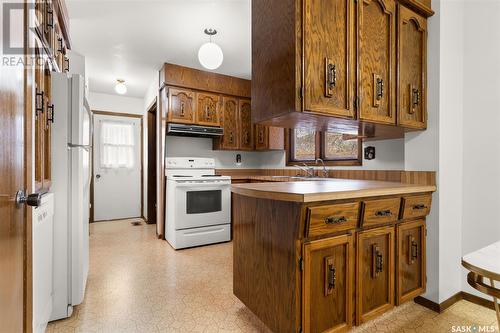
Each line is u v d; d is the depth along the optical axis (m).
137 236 3.77
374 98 1.63
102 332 1.59
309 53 1.36
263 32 1.57
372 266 1.57
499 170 1.85
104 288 2.16
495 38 1.88
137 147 5.05
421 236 1.86
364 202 1.49
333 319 1.40
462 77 2.04
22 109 0.94
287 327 1.33
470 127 1.99
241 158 4.49
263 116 1.57
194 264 2.71
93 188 4.65
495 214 1.87
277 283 1.42
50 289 1.55
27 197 0.92
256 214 1.62
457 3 2.00
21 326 0.94
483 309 1.86
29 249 1.02
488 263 0.85
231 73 3.81
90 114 2.27
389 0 1.70
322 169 3.16
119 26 2.53
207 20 2.43
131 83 4.22
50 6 1.60
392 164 2.44
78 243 1.78
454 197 1.96
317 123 1.69
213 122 3.77
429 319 1.74
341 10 1.48
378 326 1.66
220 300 1.98
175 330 1.62
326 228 1.34
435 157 1.88
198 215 3.33
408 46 1.83
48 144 1.58
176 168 3.74
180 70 3.49
